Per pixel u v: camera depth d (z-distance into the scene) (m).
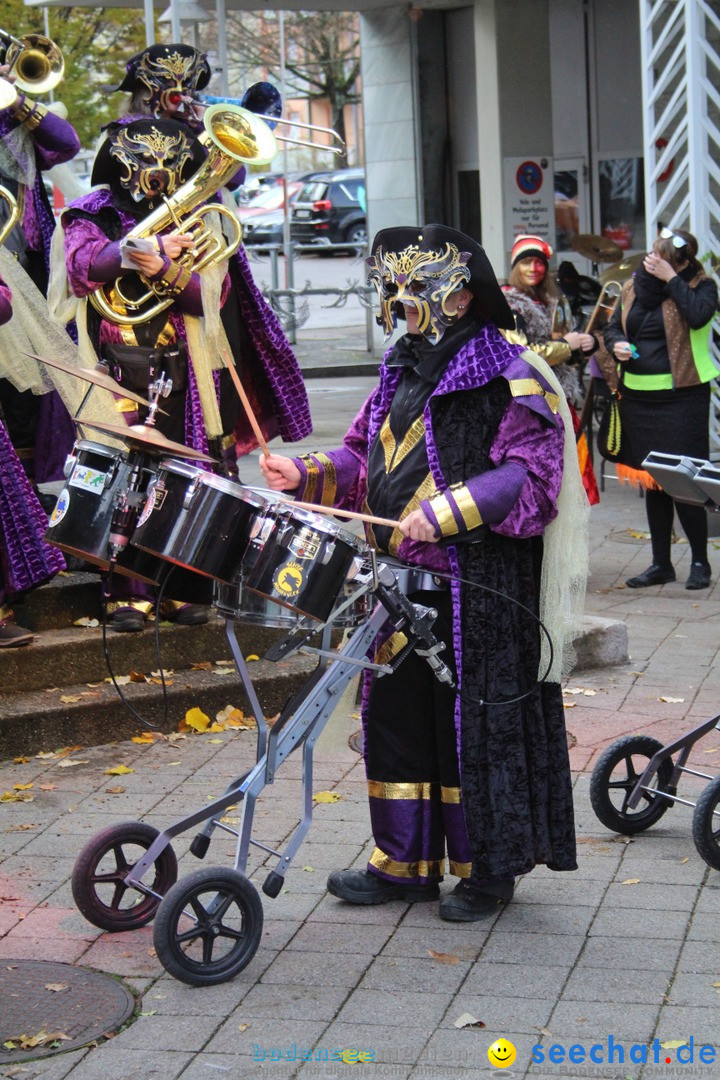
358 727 5.99
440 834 4.42
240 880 3.95
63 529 4.16
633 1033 3.62
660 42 10.00
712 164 10.02
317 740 4.46
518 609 4.23
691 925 4.25
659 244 8.10
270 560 3.82
